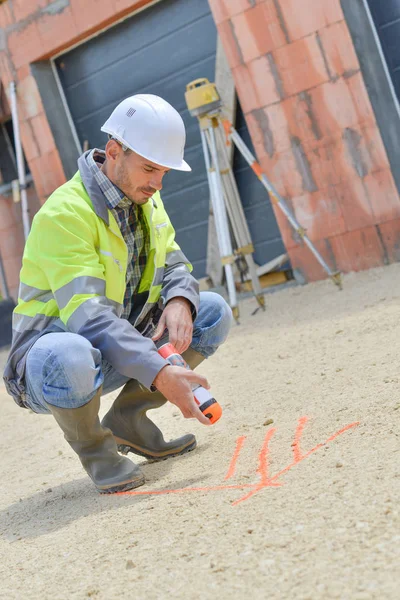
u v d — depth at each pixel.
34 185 16.23
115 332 4.68
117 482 5.00
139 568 3.76
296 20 11.31
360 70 11.06
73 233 4.82
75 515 4.84
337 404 5.55
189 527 4.07
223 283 13.49
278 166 11.97
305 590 3.11
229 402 6.78
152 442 5.58
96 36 13.91
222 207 10.84
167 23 13.23
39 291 4.99
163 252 5.32
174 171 13.80
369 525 3.48
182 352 5.21
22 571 4.17
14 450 7.63
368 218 11.41
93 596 3.61
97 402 4.91
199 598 3.29
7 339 16.58
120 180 4.90
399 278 10.38
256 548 3.59
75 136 14.63
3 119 16.16
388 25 11.55
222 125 11.09
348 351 7.32
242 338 9.78
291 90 11.59
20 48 14.34
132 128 4.81
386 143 11.22
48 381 4.75
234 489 4.45
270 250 13.09
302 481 4.25
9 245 16.89
